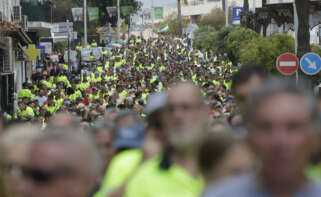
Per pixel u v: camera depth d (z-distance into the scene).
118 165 11.46
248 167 8.34
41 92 54.09
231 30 95.81
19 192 9.08
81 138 6.01
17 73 80.25
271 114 5.34
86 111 30.62
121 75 88.38
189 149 8.66
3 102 63.59
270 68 56.34
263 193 5.41
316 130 6.00
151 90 63.28
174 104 8.62
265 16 62.84
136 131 12.22
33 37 95.00
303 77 40.25
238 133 12.45
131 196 8.61
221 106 27.09
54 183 5.80
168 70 104.75
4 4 67.06
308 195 5.36
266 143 5.35
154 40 183.50
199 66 107.31
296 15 41.62
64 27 87.44
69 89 62.69
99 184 11.50
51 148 5.81
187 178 8.46
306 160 5.47
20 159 9.23
